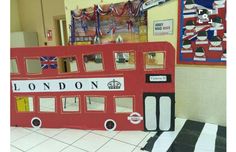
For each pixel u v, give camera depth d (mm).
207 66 2506
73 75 2557
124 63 3062
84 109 2611
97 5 3193
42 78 2623
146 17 2814
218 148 2066
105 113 2561
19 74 2666
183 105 2771
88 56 3400
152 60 2795
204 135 2338
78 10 3398
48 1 5094
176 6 2568
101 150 2119
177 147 2115
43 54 2557
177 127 2549
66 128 2684
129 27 2986
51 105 3463
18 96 2732
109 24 3148
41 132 2605
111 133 2498
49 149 2184
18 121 2779
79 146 2219
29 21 5621
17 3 5691
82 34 3443
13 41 5328
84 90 2572
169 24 2654
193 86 2650
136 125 2512
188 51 2584
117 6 3023
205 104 2623
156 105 2426
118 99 3279
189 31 2527
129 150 2096
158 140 2271
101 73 2494
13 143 2342
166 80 2357
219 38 2367
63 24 5227
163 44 2299
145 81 2408
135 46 2363
